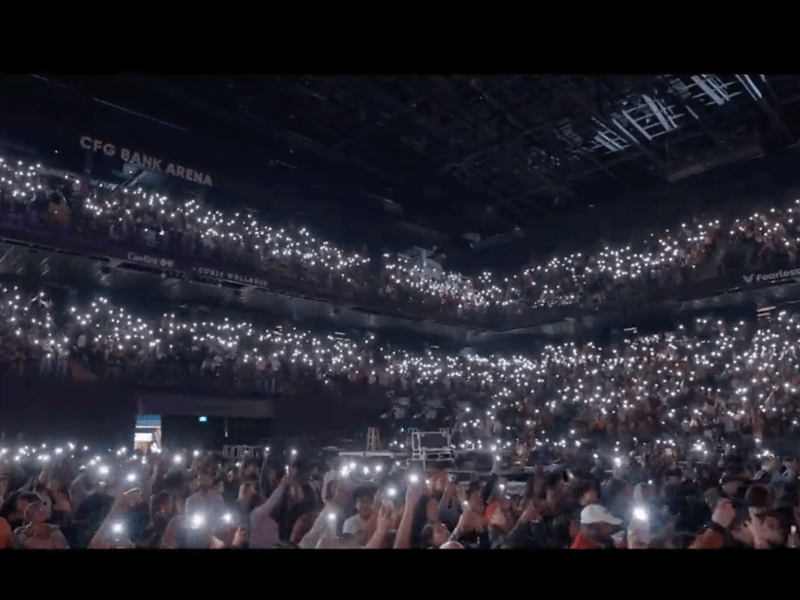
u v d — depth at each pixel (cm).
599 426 2189
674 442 1859
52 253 1827
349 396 2272
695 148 2545
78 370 1723
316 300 2395
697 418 2008
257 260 2253
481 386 2677
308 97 2211
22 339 1647
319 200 2647
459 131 2497
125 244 1897
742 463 1284
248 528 666
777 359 2086
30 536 546
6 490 823
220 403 1970
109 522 516
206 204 2378
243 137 2409
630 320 2712
